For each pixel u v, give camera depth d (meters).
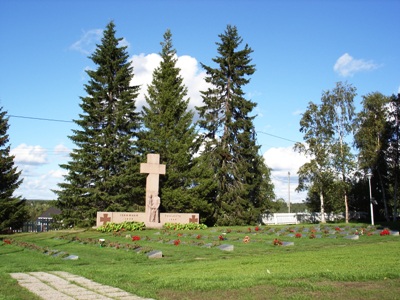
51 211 82.12
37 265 15.05
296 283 9.15
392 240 22.14
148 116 40.47
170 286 9.91
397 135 46.59
